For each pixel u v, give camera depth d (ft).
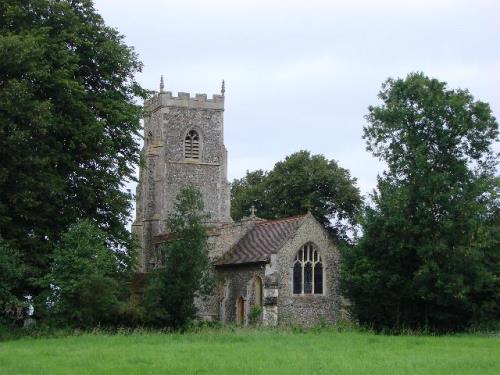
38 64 131.13
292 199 268.82
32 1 140.15
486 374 76.48
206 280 171.83
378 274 172.76
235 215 283.38
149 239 245.65
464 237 167.94
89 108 146.72
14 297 127.95
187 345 104.88
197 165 254.88
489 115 176.35
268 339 119.14
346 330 156.35
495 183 174.70
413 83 178.81
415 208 172.04
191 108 256.11
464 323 175.73
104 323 145.89
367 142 182.80
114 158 151.53
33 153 130.11
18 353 91.09
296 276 187.83
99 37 153.38
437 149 177.99
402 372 76.64
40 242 137.39
